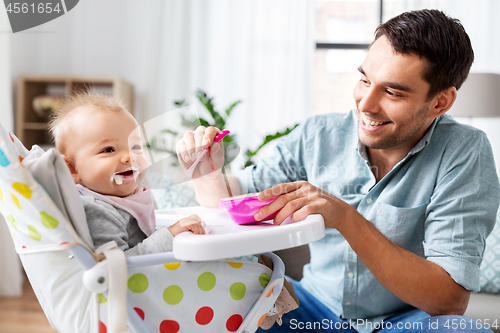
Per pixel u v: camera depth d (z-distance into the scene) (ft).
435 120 2.96
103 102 2.48
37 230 1.71
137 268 1.75
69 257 1.72
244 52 10.12
